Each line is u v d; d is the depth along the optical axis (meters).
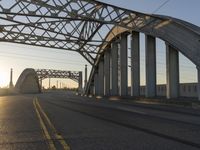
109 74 69.44
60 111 26.86
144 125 16.36
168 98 44.78
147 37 49.62
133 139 11.74
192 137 12.15
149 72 49.56
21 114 23.80
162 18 45.91
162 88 65.06
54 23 54.34
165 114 23.69
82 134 13.12
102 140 11.55
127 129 14.70
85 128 15.15
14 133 13.63
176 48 43.53
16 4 41.53
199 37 39.78
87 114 23.62
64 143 10.95
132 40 55.28
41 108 31.12
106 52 69.94
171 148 9.91
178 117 21.09
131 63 55.03
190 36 41.12
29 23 51.06
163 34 45.84
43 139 11.89
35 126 16.11
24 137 12.45
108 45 67.94
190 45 40.94
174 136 12.43
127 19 49.59
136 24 49.31
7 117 21.39
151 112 25.86
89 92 85.75
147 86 49.31
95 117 21.09
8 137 12.49
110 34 64.69
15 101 49.66
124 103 43.06
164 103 39.88
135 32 55.41
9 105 37.31
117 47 65.19
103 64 74.50
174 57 46.00
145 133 13.34
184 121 18.36
